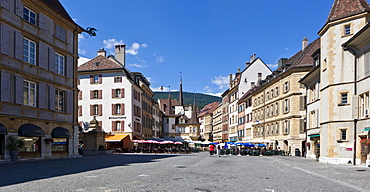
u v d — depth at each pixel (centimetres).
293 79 4475
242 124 7331
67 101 2980
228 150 5353
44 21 2683
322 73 2736
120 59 6425
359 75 2372
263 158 3581
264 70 7562
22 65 2397
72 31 3114
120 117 5422
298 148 4388
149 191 928
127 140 5222
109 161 2397
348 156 2412
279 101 4962
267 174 1529
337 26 2542
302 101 4412
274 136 5188
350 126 2422
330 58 2566
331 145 2519
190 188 1002
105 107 5491
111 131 5428
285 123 4694
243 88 7556
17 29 2358
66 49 3006
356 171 1762
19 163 2106
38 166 1834
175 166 1953
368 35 2181
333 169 1900
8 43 2262
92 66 5625
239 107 7612
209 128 12319
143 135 6506
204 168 1836
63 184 1055
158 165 2012
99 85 5531
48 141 2630
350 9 2502
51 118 2725
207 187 1032
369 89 2212
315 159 3306
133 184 1071
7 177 1256
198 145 9812
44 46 2669
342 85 2478
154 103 8325
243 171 1683
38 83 2577
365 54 2281
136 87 5825
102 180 1169
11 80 2286
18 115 2330
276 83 5106
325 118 2627
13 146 2222
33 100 2541
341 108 2472
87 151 3684
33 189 946
